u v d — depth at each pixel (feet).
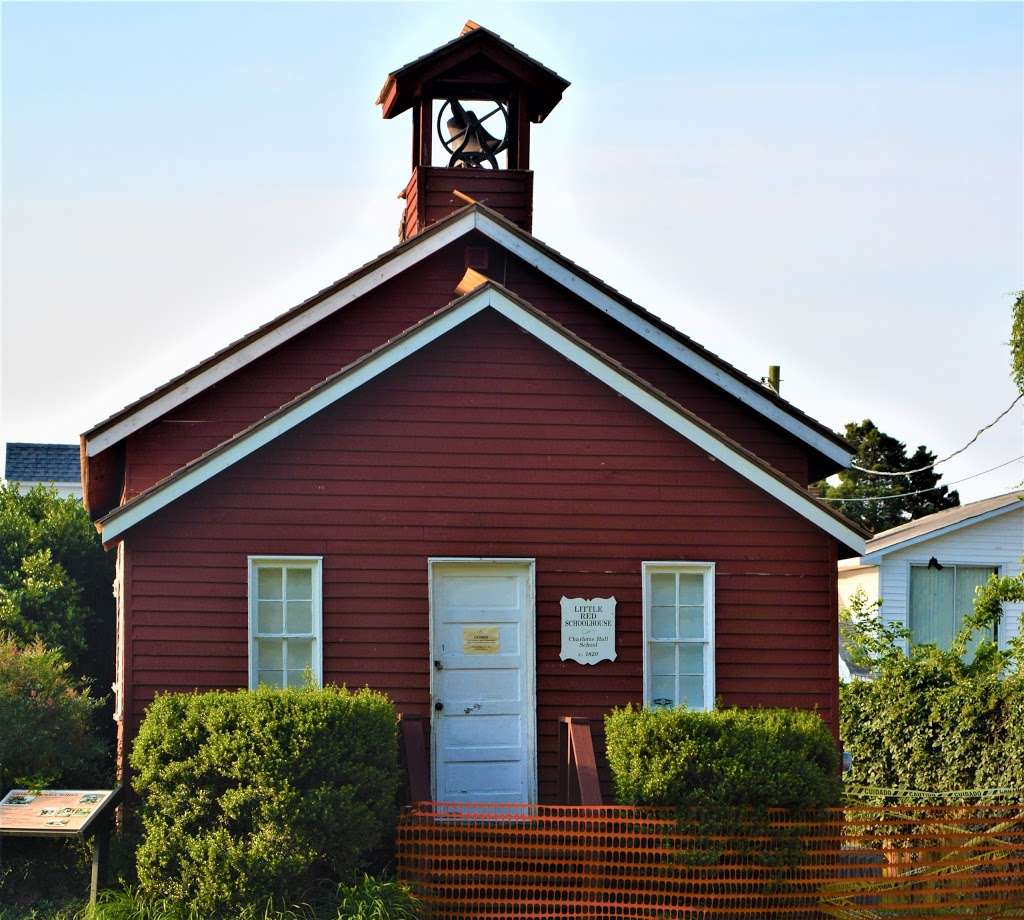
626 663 48.14
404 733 43.45
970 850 41.78
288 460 47.42
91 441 50.60
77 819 38.81
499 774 47.75
